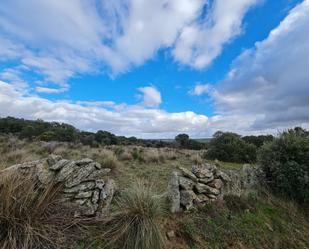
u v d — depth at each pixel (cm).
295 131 743
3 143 1495
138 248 311
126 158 1079
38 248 271
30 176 347
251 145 1473
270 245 442
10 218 278
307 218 578
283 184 638
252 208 534
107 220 351
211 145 1573
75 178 376
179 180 482
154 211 351
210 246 382
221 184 559
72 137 2373
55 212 327
